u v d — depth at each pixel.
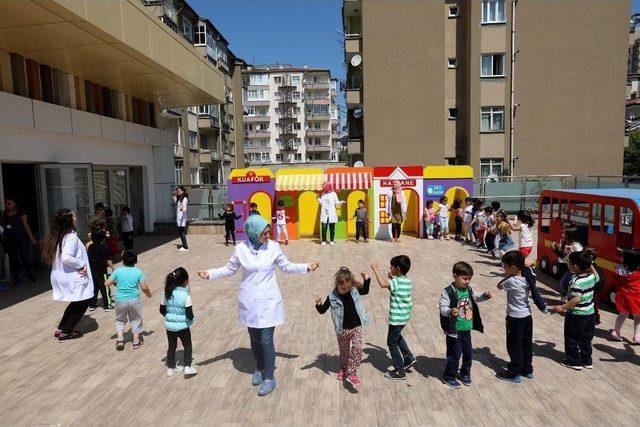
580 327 5.57
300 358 6.09
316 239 16.92
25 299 9.31
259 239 5.05
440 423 4.49
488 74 25.58
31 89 12.14
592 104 25.39
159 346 6.67
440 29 25.31
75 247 6.93
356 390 5.17
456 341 5.14
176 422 4.58
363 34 25.59
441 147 25.89
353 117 29.58
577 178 22.00
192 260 13.34
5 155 10.77
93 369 5.89
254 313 5.04
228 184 17.03
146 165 18.75
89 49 11.09
